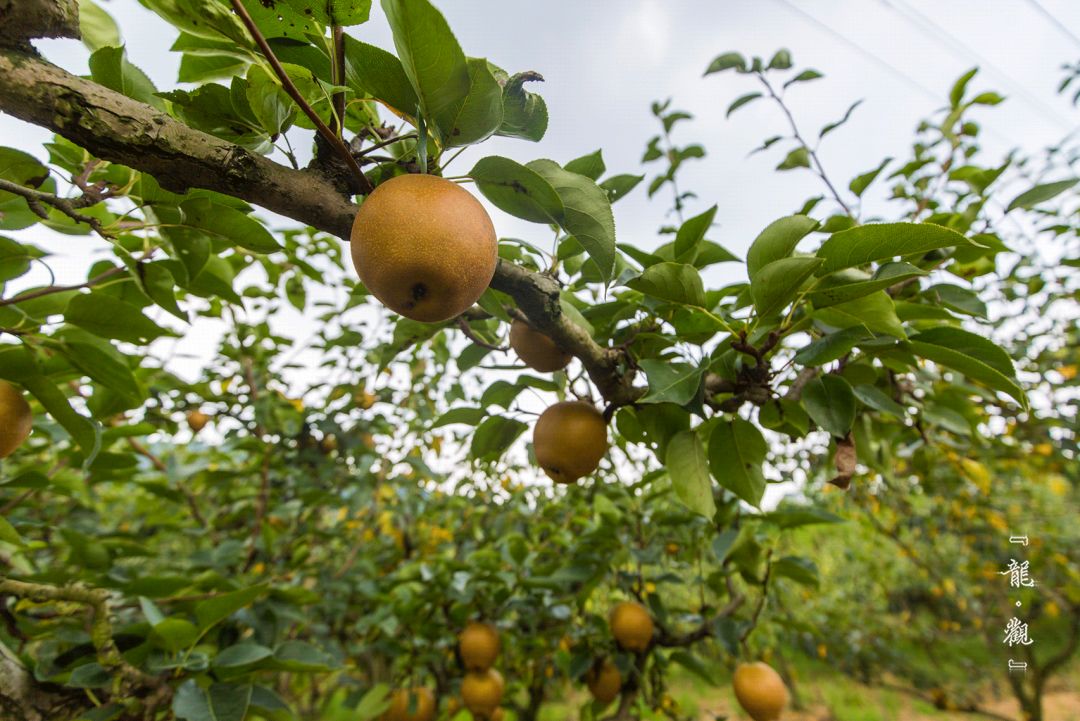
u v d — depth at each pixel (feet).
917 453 3.09
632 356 1.67
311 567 3.72
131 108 0.97
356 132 1.44
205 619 1.75
